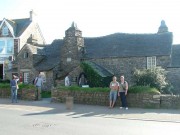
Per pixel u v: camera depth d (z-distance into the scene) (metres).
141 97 18.73
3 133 10.63
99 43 36.12
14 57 43.34
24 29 45.09
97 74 29.61
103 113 16.38
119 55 32.44
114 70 32.62
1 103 21.11
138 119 14.34
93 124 12.75
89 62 31.97
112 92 18.77
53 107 18.95
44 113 16.30
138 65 31.64
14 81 21.83
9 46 44.62
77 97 21.05
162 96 18.30
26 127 11.85
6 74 41.81
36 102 21.98
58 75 33.50
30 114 15.81
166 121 13.77
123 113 16.33
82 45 34.47
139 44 33.66
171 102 18.09
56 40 39.69
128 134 10.57
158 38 33.88
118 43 34.91
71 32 33.72
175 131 11.21
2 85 25.36
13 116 14.95
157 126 12.37
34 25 47.53
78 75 30.95
